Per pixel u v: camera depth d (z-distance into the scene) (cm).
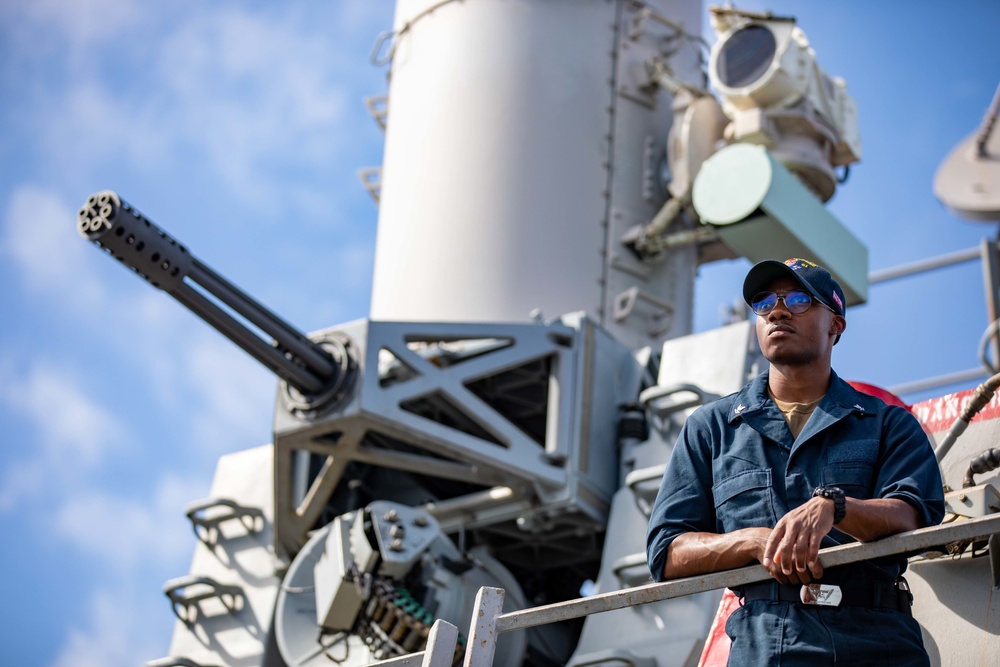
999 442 646
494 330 1309
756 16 1529
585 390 1330
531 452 1282
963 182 1412
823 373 479
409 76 1617
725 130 1527
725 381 1306
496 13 1588
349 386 1216
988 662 561
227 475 1510
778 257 1416
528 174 1505
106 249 1103
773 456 469
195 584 1423
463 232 1486
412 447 1391
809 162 1498
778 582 447
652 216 1545
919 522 434
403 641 1159
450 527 1348
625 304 1479
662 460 1301
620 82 1586
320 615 1184
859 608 436
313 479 1383
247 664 1381
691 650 1116
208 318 1170
